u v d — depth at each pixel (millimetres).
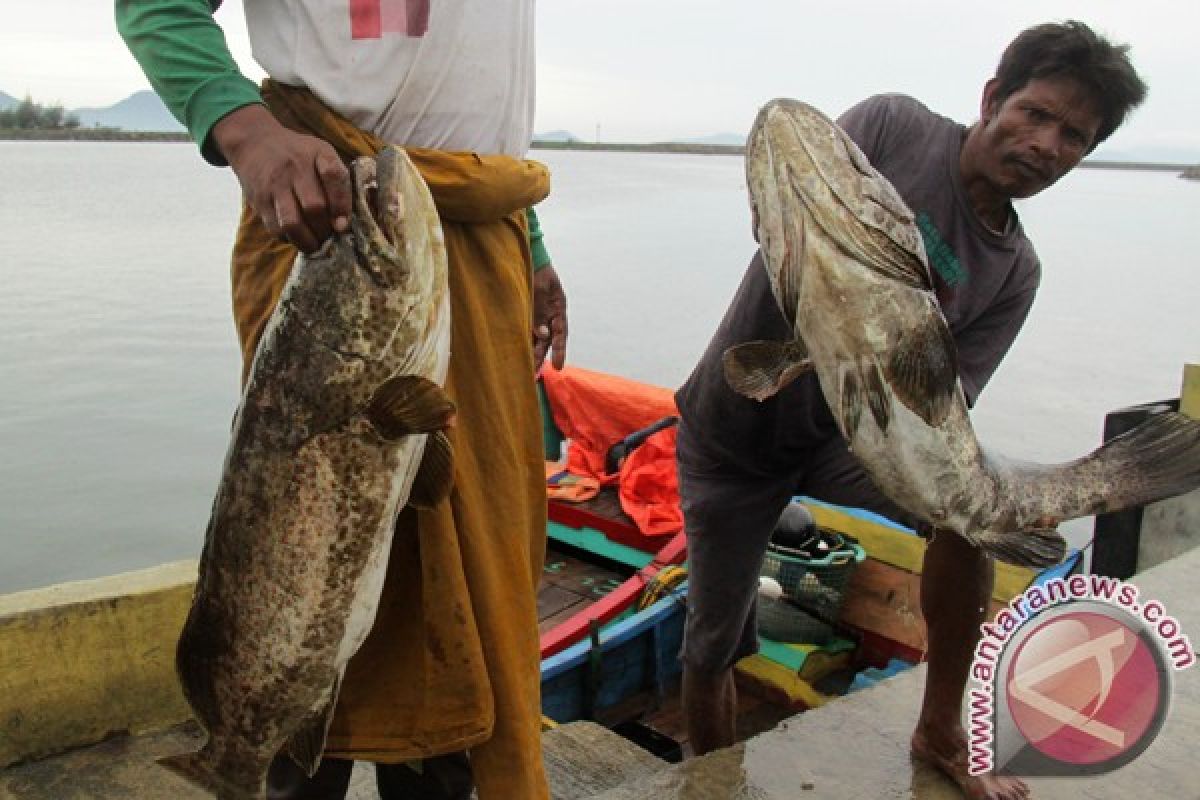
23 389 17375
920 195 3330
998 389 17312
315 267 2035
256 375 2113
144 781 3551
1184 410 6723
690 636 4277
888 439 2549
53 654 3590
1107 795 3371
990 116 3248
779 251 2422
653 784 3438
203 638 2199
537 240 2736
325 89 2107
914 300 2463
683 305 25078
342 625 2139
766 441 3811
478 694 2213
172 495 13172
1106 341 21953
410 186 2008
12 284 27141
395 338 2021
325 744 2256
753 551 4062
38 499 12648
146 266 30750
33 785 3494
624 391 7559
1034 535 2750
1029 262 3562
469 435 2252
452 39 2150
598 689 5363
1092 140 3168
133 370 18766
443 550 2160
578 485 7504
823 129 2414
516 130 2334
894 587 5758
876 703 3896
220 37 1971
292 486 2086
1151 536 6695
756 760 3557
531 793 2293
